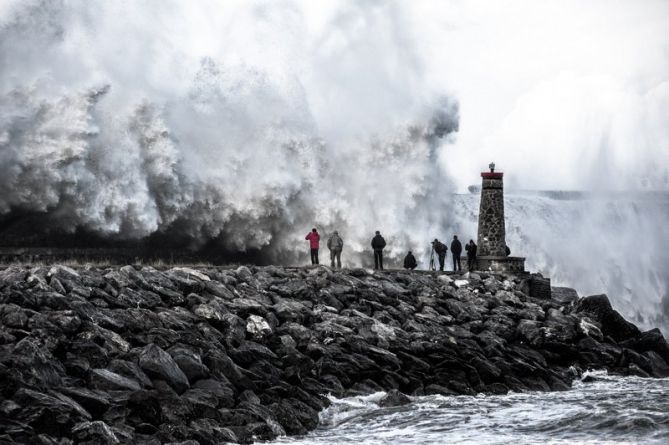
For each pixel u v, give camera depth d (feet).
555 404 224.33
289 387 206.49
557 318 302.04
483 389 240.73
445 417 209.26
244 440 177.88
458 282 329.93
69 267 246.88
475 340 273.54
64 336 191.31
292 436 191.11
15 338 185.98
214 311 233.76
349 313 265.75
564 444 186.39
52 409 155.53
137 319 213.25
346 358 230.68
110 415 166.91
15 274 223.71
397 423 204.33
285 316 251.39
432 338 264.52
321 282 289.53
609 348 289.94
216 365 200.85
